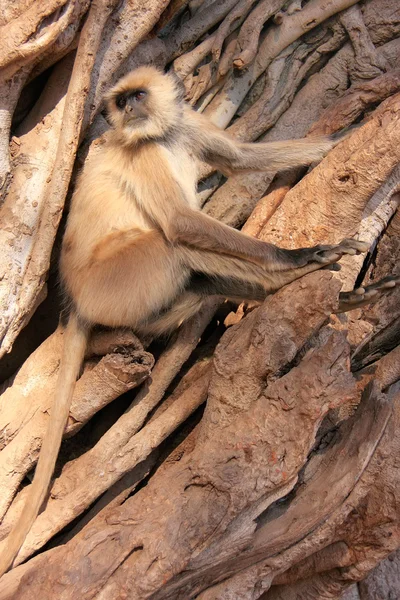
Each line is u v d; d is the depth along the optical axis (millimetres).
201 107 6402
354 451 5223
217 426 5051
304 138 5836
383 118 5168
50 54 5156
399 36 6547
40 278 5277
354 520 5309
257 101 6480
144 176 5355
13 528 4934
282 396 4715
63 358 5156
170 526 4500
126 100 5590
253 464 4652
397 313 5914
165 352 5398
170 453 5492
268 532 5113
